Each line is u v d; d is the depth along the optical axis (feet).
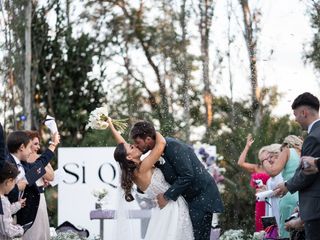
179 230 18.93
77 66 66.08
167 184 19.31
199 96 76.69
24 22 63.00
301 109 18.71
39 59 66.33
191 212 19.16
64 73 65.98
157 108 71.20
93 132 52.01
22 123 65.16
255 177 29.22
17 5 63.10
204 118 75.20
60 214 34.83
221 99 75.10
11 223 19.13
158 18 84.84
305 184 18.21
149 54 84.33
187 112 70.79
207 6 77.66
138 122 19.31
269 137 46.50
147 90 82.84
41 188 22.20
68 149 35.04
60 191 34.94
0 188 19.33
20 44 63.57
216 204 19.26
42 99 66.59
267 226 23.68
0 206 19.01
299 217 19.77
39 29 66.44
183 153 19.13
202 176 19.33
